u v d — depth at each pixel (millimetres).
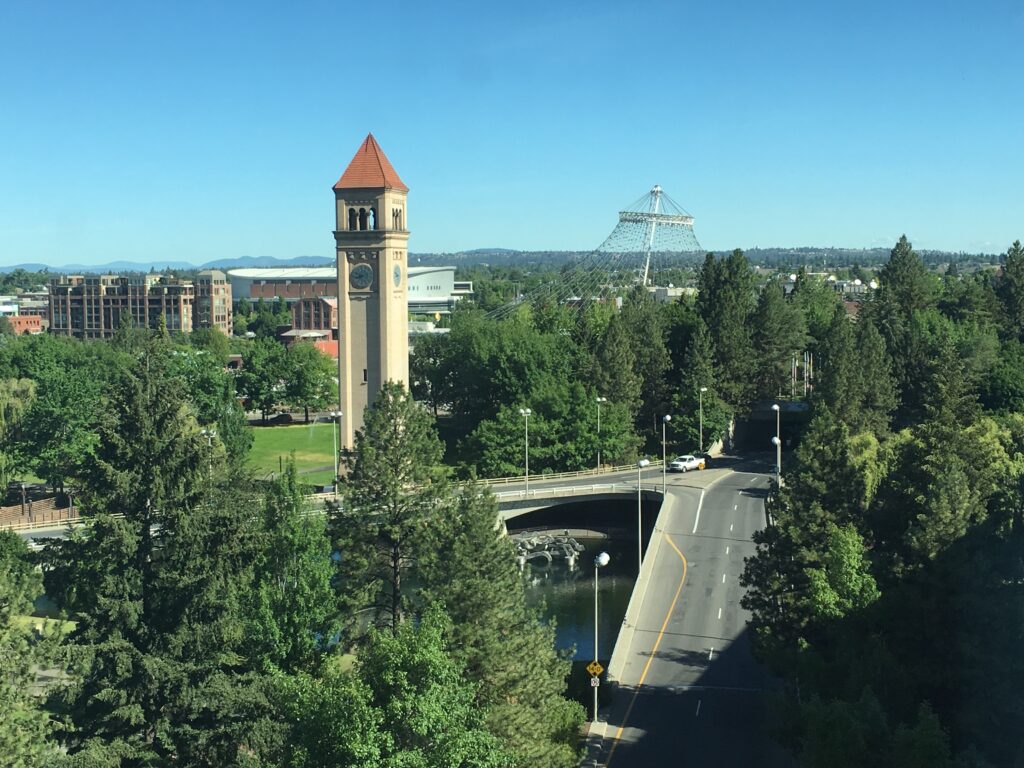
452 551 60812
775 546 72625
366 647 57812
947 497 59969
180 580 53125
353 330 135625
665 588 95750
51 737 52656
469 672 54812
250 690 53062
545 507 131875
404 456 69750
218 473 64750
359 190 133125
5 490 127562
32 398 134750
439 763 40969
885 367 145375
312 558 70125
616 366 159250
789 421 173875
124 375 56562
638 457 157625
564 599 110125
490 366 170750
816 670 59031
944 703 56719
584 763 62125
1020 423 111375
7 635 49625
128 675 51375
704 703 71250
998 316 193500
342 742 41156
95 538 54438
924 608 57969
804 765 50688
